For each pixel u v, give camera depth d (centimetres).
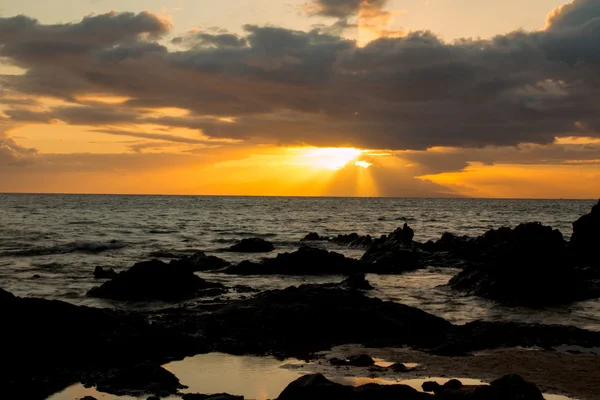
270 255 3981
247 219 9138
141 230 6184
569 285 2197
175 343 1362
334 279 2814
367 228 7238
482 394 888
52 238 4903
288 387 923
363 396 891
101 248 4178
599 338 1454
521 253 2230
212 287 2366
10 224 6688
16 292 2242
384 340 1492
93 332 1339
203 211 12062
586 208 17000
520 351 1360
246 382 1122
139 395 1038
